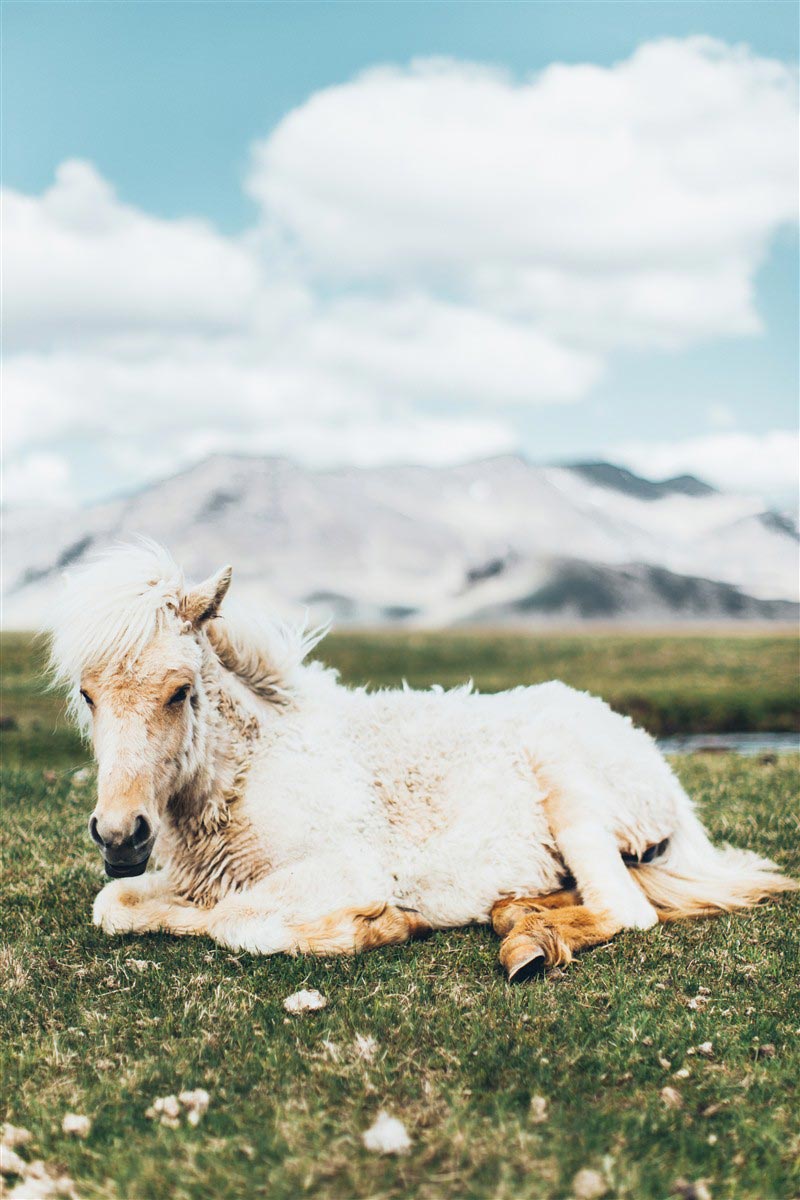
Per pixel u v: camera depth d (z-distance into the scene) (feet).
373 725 18.63
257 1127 10.15
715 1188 9.32
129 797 14.30
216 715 16.83
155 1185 9.21
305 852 16.60
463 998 13.64
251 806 16.79
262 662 18.08
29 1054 11.95
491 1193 8.89
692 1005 13.39
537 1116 10.23
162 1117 10.36
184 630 15.75
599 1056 11.76
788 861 21.13
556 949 14.96
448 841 17.35
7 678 61.72
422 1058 11.68
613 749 18.58
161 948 15.55
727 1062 11.77
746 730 61.26
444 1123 10.03
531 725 18.57
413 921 16.74
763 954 15.44
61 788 29.09
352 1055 11.66
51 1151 9.97
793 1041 12.39
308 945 15.21
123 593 15.38
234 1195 9.08
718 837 23.16
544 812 17.78
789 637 142.51
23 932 16.57
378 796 17.79
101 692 14.96
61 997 13.73
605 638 142.10
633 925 16.44
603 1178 9.14
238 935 15.31
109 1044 12.18
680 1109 10.57
